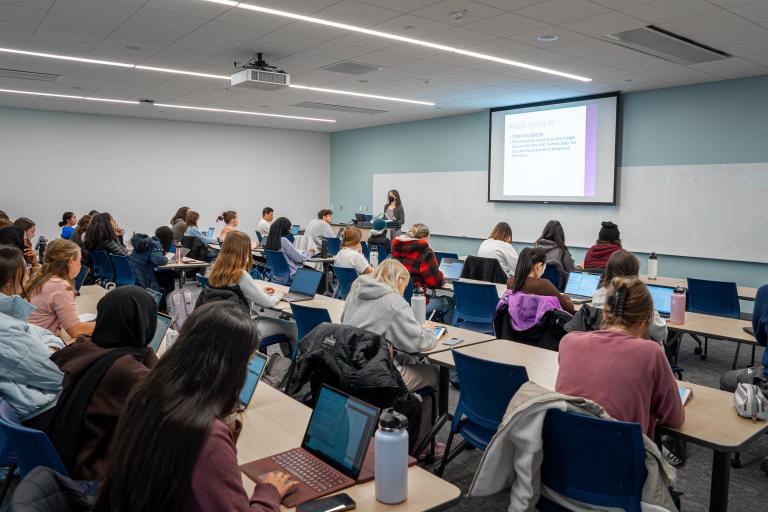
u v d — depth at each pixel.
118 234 8.29
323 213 9.16
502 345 3.16
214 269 3.73
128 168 11.16
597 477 1.70
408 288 4.90
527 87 7.73
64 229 8.71
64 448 1.72
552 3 4.30
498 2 4.29
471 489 1.75
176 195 11.75
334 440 1.74
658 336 2.78
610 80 7.19
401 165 11.83
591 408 1.72
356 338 2.38
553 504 1.80
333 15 4.64
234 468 1.10
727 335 3.47
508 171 9.57
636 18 4.67
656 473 1.64
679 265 7.69
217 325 1.18
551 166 8.94
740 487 2.90
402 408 2.62
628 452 1.64
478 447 2.44
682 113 7.51
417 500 1.54
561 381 1.98
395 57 6.06
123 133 11.05
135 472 1.04
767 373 3.14
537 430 1.67
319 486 1.58
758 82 6.80
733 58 5.97
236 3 4.37
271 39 5.39
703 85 7.29
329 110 9.99
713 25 4.85
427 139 11.19
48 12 4.64
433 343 3.03
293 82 7.46
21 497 1.14
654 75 6.85
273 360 2.91
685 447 2.94
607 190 8.27
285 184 13.19
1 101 9.23
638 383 1.86
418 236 5.28
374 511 1.48
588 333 2.04
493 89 7.90
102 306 1.86
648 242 7.94
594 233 8.58
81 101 9.21
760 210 6.87
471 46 5.59
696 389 2.44
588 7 4.40
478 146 10.20
